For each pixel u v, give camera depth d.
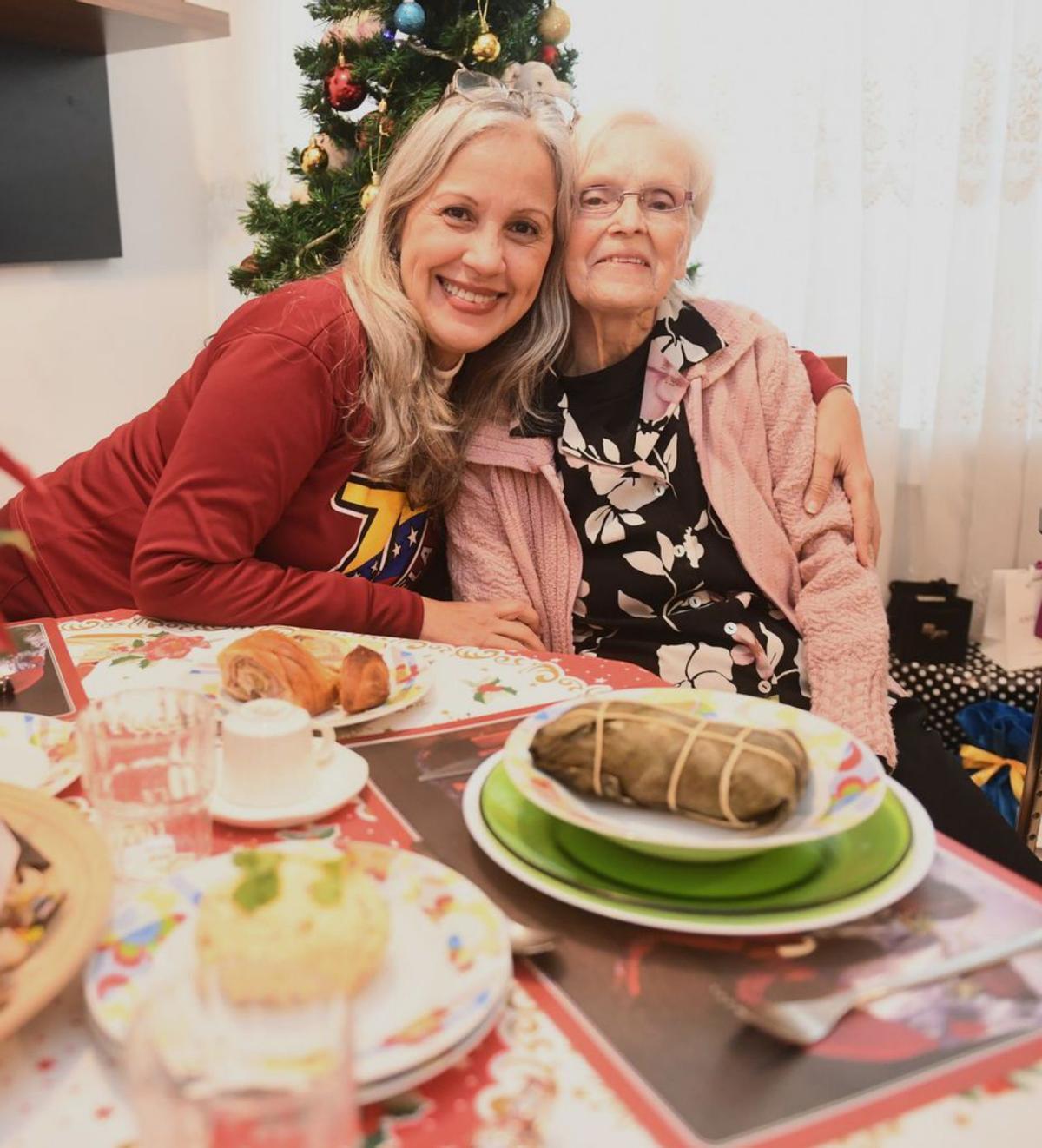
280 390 1.23
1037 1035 0.54
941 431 2.52
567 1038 0.54
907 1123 0.48
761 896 0.65
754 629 1.45
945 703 2.33
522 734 0.79
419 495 1.40
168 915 0.60
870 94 2.38
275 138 3.18
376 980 0.55
